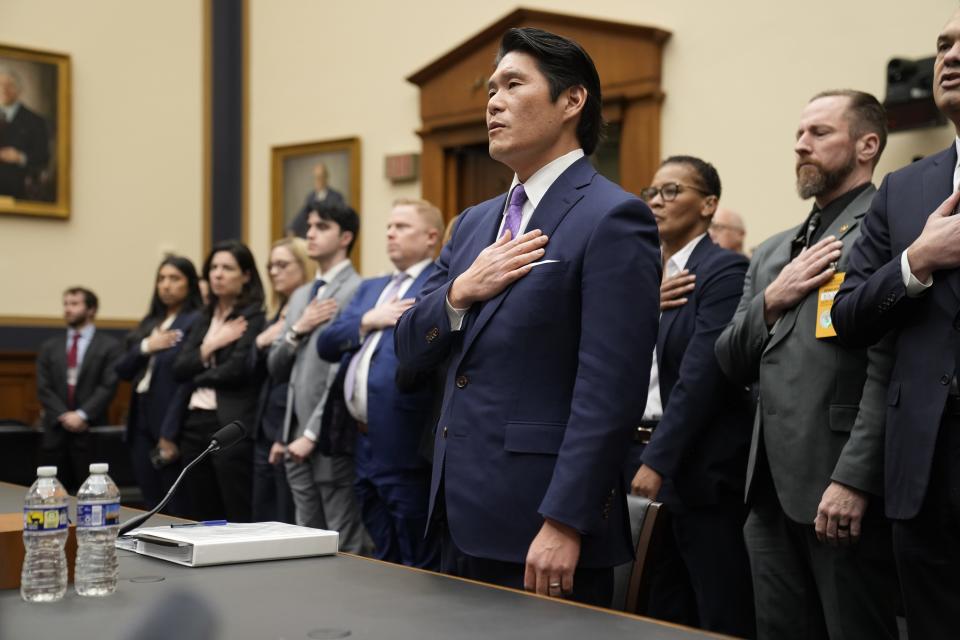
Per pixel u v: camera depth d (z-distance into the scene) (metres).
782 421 2.51
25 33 8.92
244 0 9.48
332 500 4.23
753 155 6.14
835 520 2.27
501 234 2.27
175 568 1.74
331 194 8.71
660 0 6.62
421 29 8.16
